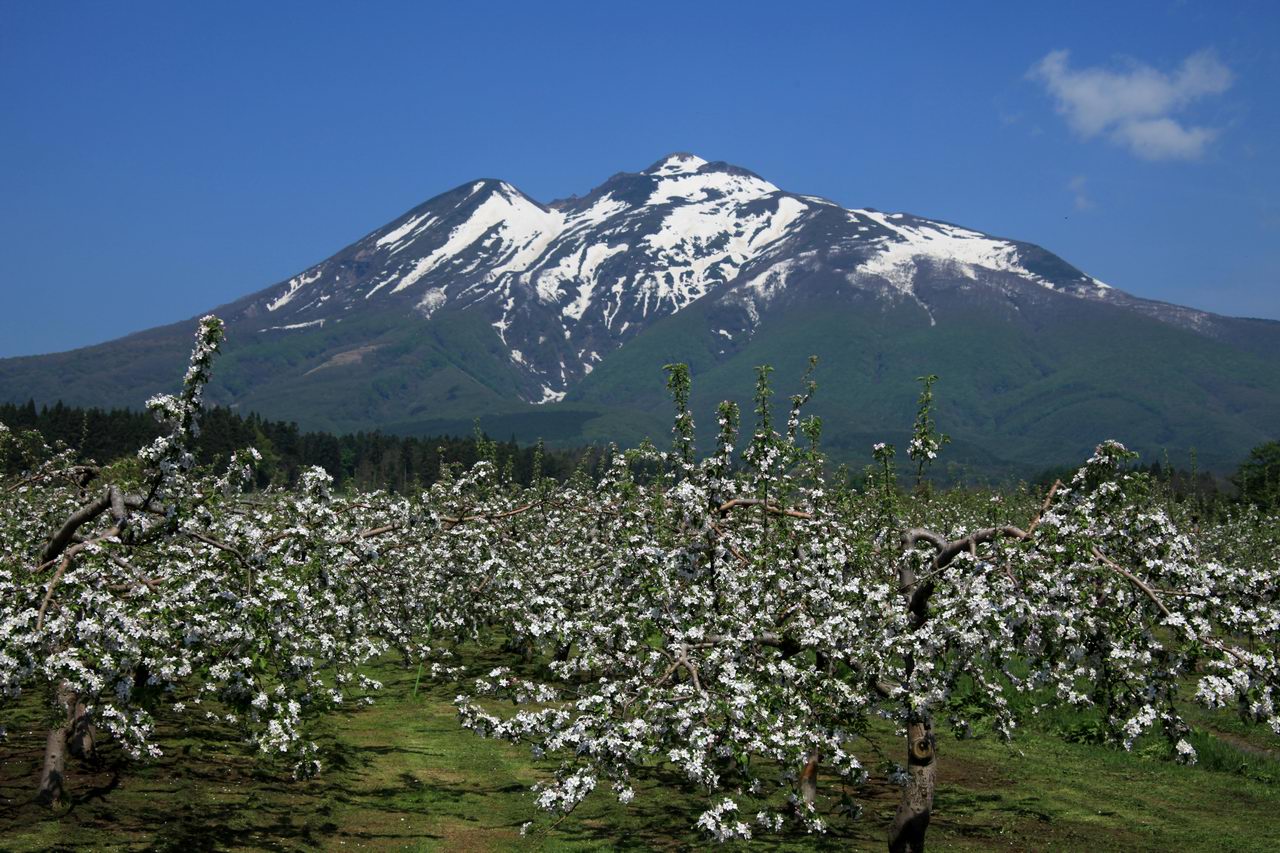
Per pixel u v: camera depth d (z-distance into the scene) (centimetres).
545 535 2436
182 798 1399
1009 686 1720
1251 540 3472
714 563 1351
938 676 1109
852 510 1563
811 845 1377
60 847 1171
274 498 1527
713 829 1052
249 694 1152
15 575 1092
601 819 1465
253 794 1461
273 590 1177
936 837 1459
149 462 1110
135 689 1059
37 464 1744
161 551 1301
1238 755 1872
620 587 1670
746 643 1248
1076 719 2031
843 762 1182
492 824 1423
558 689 1966
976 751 1973
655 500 1424
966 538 1216
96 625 988
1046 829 1501
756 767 1764
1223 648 975
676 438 1513
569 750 1166
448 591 2197
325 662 1691
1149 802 1648
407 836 1349
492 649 2731
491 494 2369
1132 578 1025
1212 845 1430
